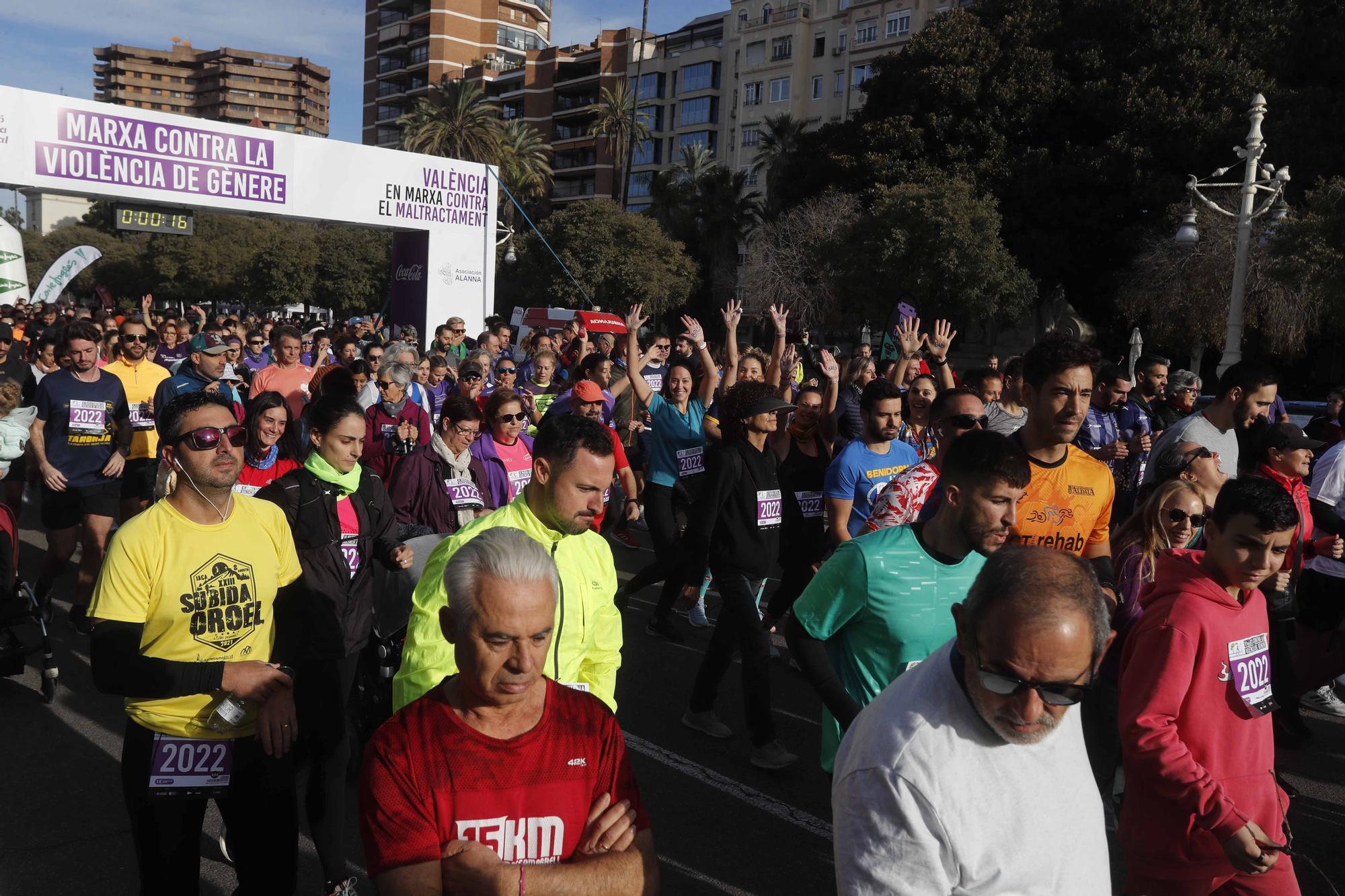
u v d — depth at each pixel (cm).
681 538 623
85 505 650
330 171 1822
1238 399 498
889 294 3159
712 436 674
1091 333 3312
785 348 1013
